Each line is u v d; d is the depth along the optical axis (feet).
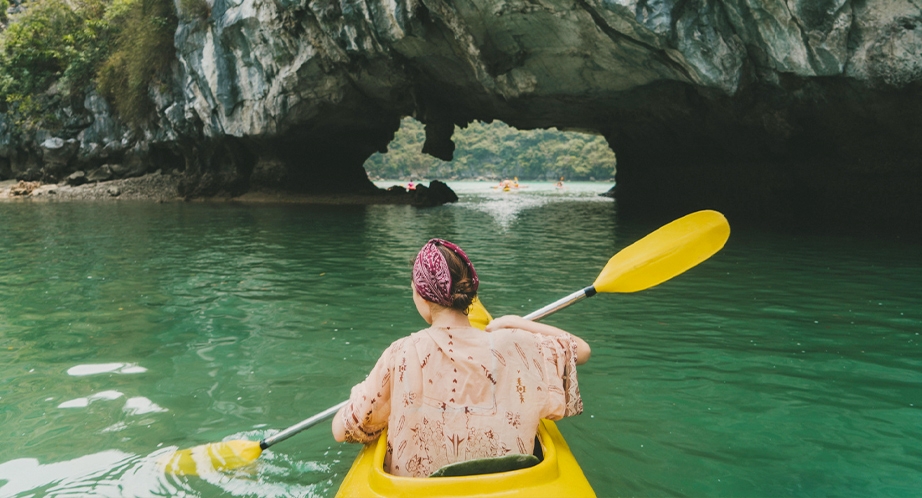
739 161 45.01
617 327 13.64
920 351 11.81
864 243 27.20
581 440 8.23
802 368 10.90
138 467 7.57
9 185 75.46
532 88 38.73
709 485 7.11
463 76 44.32
